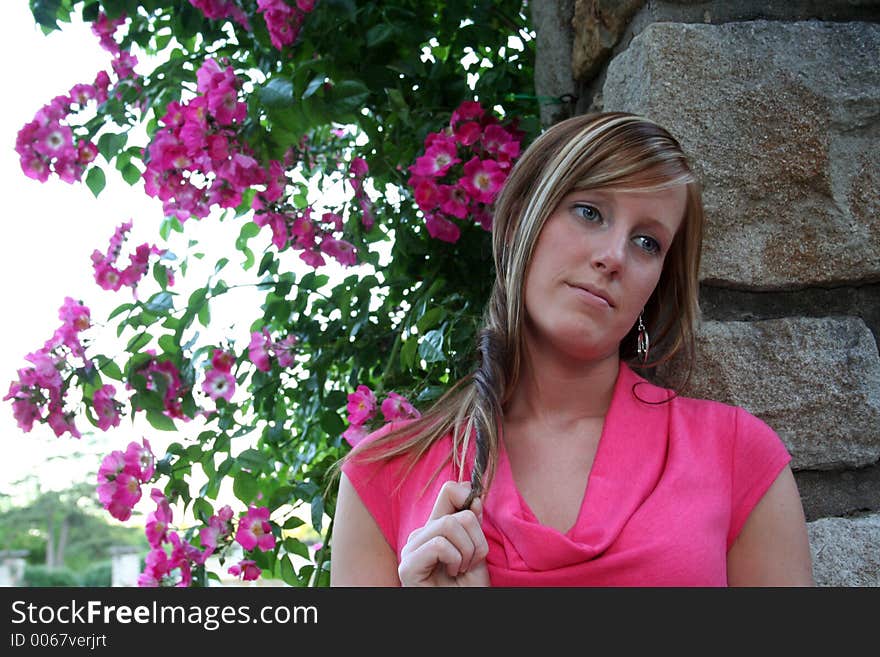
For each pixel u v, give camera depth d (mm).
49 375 1871
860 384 1292
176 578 1872
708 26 1318
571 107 1692
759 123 1301
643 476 1055
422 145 1896
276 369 1925
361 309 1876
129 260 1959
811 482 1294
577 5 1607
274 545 1805
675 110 1287
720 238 1289
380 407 1712
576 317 1037
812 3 1369
